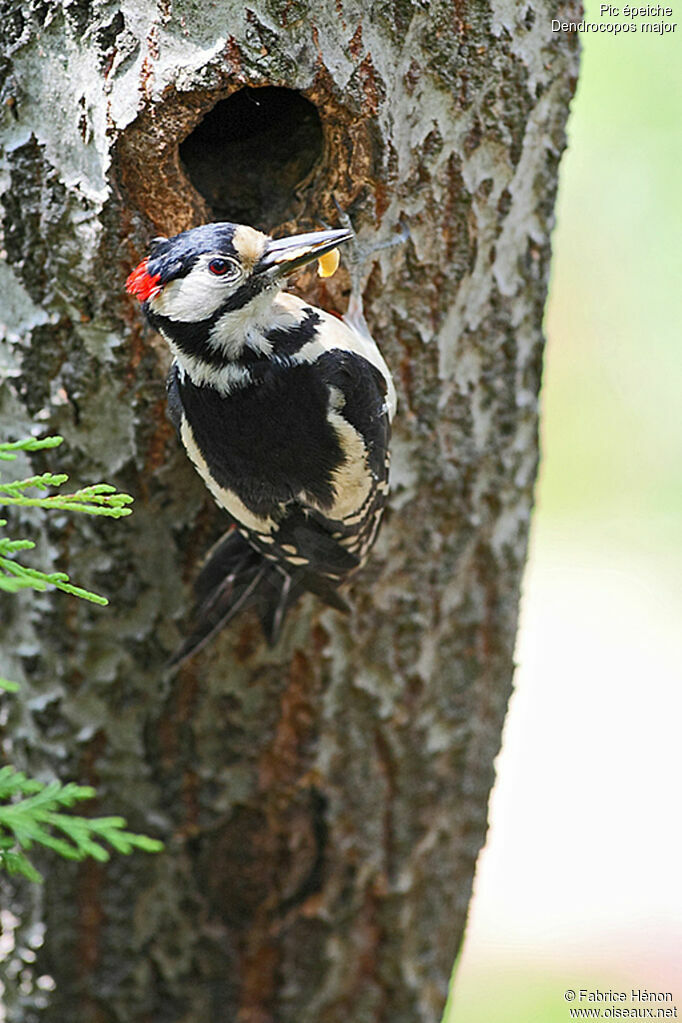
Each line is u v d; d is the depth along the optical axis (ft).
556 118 24.61
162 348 23.57
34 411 24.16
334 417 22.59
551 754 49.80
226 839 27.32
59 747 26.43
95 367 23.67
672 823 46.50
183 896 27.53
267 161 23.90
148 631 25.73
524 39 22.94
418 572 26.35
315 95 21.61
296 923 28.09
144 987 27.96
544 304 26.30
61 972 27.76
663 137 53.72
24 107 21.99
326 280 23.86
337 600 24.66
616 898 44.19
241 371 22.16
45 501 17.57
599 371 57.67
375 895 28.43
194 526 25.27
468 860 29.66
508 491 27.02
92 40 21.27
